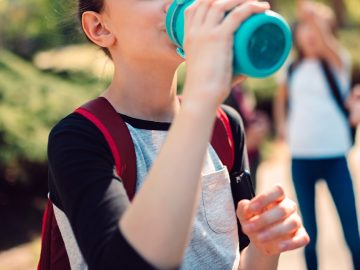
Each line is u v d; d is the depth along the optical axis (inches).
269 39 36.2
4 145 164.9
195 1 40.0
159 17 45.6
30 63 227.0
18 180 187.0
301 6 149.2
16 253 160.7
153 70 48.9
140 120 49.2
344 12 676.7
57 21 64.4
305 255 142.1
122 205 39.2
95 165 41.8
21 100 178.7
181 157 35.0
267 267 49.0
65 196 41.3
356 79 372.8
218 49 35.9
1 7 241.4
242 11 35.8
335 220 190.7
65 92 189.2
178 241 34.5
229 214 51.2
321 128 142.2
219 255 49.1
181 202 34.5
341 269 152.4
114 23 48.0
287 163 278.8
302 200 144.4
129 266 34.3
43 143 167.6
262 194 41.6
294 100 149.0
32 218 185.3
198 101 35.6
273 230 41.2
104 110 46.6
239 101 139.6
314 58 147.6
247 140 143.6
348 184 140.5
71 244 46.6
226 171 51.8
